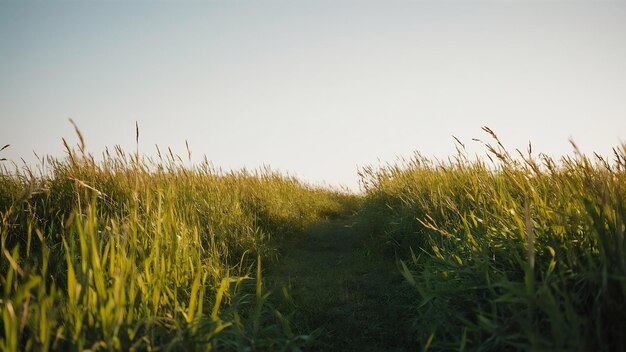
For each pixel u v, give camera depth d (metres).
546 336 2.00
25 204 4.53
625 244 2.05
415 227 5.48
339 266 5.23
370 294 4.02
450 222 4.55
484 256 2.77
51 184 4.94
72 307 2.03
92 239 2.17
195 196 5.80
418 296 3.56
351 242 6.74
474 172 5.13
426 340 2.64
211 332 2.31
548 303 1.88
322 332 3.16
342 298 3.91
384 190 7.99
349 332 3.15
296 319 3.38
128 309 2.33
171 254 3.15
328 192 13.08
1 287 2.90
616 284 2.00
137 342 1.97
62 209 4.57
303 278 4.67
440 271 3.27
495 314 2.20
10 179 5.14
